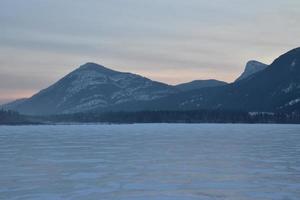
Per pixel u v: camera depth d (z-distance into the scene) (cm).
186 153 5447
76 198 2750
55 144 7250
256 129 14262
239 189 3008
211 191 2947
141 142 7650
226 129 14338
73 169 4031
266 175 3588
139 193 2897
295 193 2862
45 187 3109
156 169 3984
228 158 4825
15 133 12075
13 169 4034
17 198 2752
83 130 14425
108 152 5684
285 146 6469
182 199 2720
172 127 17175
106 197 2777
